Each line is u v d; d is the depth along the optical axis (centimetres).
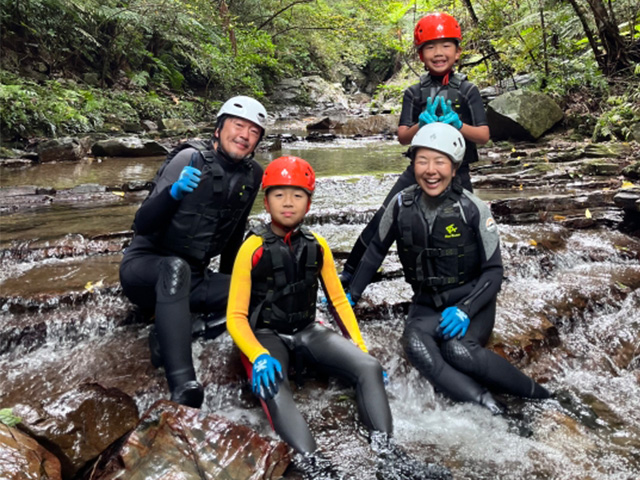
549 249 392
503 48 1069
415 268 271
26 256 362
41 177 660
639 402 255
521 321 304
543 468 206
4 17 1119
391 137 1216
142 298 260
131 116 1212
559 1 1011
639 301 339
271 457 196
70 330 280
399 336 291
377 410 221
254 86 1836
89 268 342
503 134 876
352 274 317
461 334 253
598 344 308
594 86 904
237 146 248
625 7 965
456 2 1185
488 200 494
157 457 192
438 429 232
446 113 283
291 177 229
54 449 199
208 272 285
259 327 247
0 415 203
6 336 269
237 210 261
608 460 211
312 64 2484
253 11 2042
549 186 557
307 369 261
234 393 245
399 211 268
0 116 873
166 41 1599
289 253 238
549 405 249
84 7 1241
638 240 422
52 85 1102
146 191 583
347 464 204
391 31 2019
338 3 2372
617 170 580
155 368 250
